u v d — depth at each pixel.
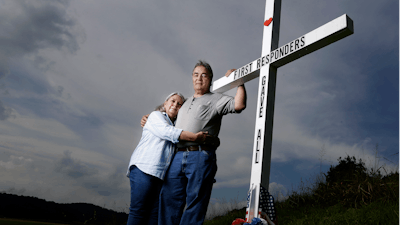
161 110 2.63
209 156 2.06
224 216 5.07
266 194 1.80
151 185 2.13
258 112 2.02
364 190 3.21
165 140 2.23
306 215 3.37
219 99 2.21
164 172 2.14
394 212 2.32
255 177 1.85
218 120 2.24
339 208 3.26
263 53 2.17
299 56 1.93
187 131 2.06
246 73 2.25
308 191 4.56
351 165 4.39
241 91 2.18
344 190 3.68
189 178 2.02
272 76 2.06
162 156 2.17
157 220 2.24
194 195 1.96
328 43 1.78
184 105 2.35
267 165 1.87
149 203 2.16
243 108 2.12
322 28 1.77
